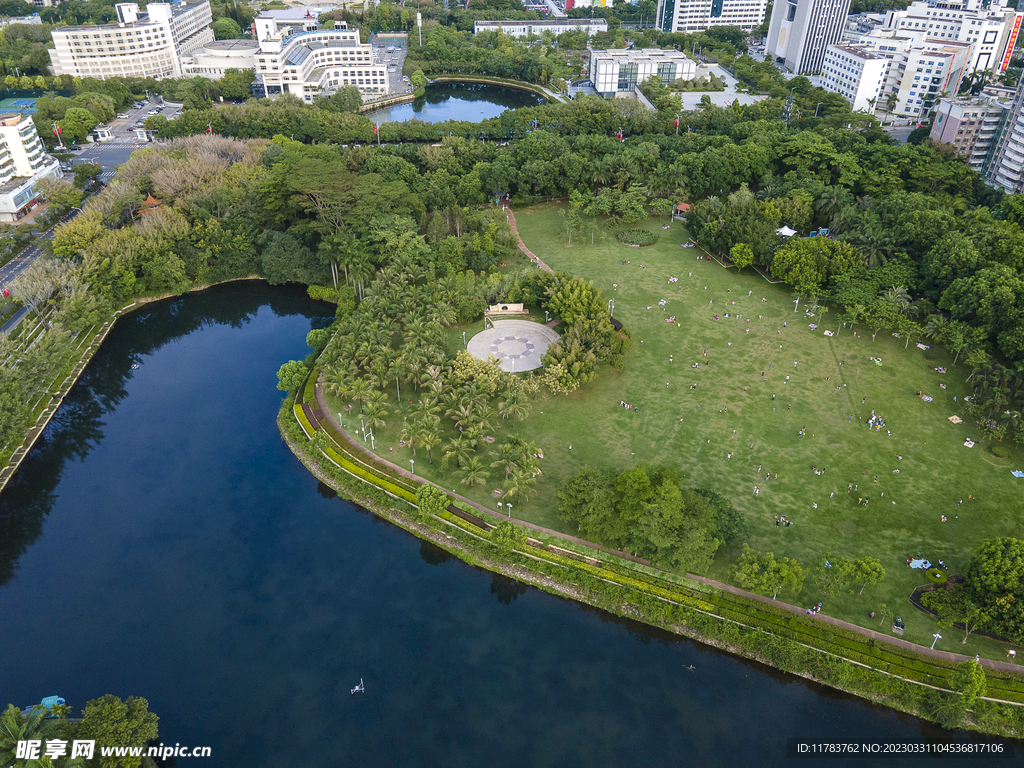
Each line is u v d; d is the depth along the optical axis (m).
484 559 163.38
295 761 126.94
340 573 164.38
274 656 145.50
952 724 128.62
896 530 164.50
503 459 176.12
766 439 192.50
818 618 145.12
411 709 135.75
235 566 166.25
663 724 133.25
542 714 134.88
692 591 151.88
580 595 155.00
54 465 197.00
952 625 143.75
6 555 169.25
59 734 116.06
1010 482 178.00
